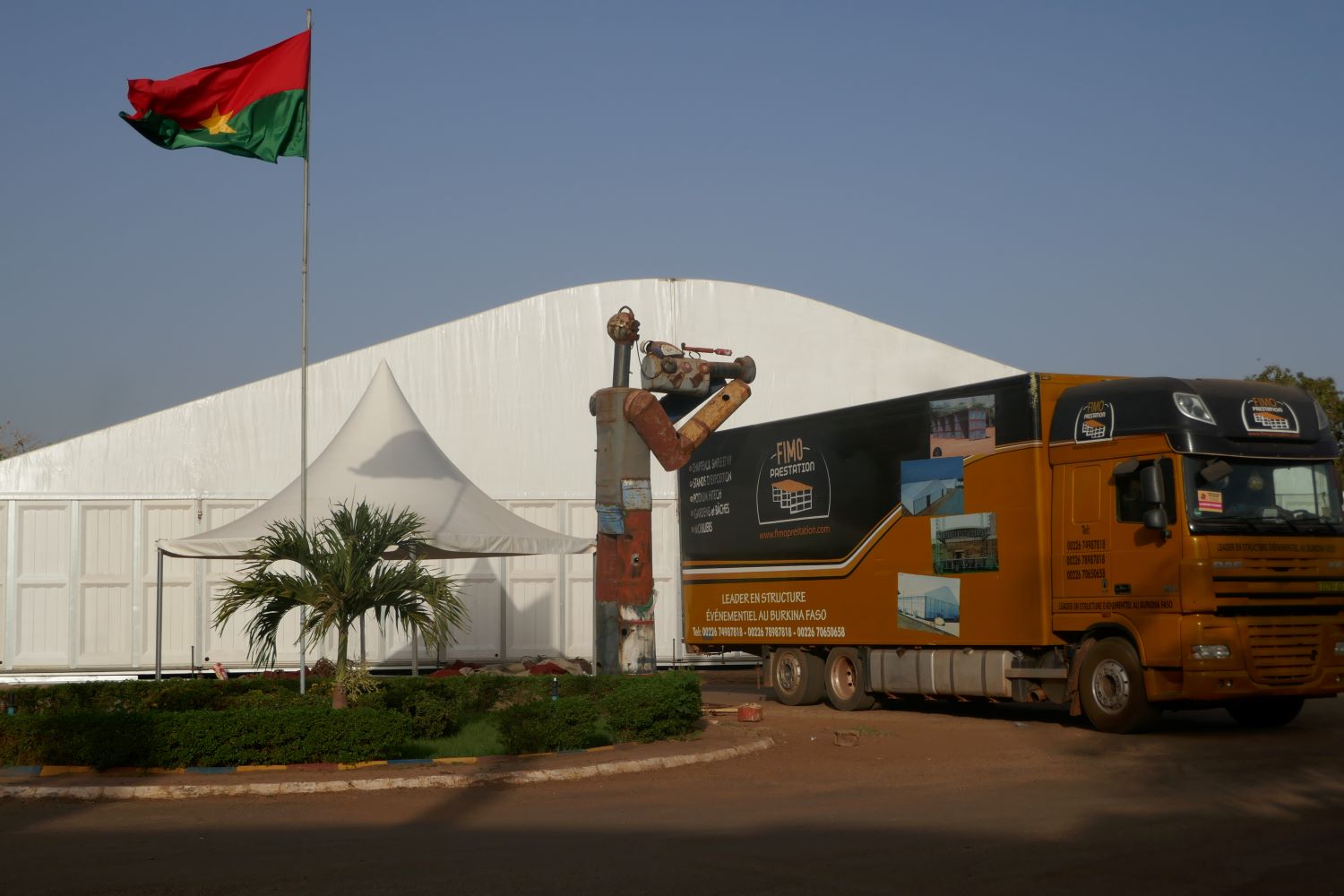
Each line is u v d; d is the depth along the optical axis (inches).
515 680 623.2
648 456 674.2
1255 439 603.5
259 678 726.5
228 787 447.5
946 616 697.6
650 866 325.4
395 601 545.6
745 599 852.6
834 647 792.9
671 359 697.0
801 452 813.2
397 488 730.2
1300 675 594.2
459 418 1093.1
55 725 480.1
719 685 1045.2
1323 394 1533.0
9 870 323.3
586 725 543.5
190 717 480.7
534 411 1107.9
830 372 1154.0
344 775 469.1
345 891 299.1
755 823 390.0
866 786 470.3
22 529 1028.5
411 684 603.5
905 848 348.8
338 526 551.5
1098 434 621.6
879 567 746.2
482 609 1098.1
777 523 828.0
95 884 306.5
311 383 1067.3
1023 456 654.5
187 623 1039.0
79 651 1023.0
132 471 1040.8
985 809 412.5
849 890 299.9
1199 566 574.2
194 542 694.5
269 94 660.1
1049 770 506.0
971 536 684.1
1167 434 589.0
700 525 898.7
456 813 412.2
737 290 1150.3
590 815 406.3
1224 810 403.2
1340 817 388.2
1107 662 614.9
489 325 1109.1
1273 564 591.5
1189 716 710.5
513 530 729.6
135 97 634.2
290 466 1058.1
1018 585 653.9
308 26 670.5
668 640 1141.1
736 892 298.5
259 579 539.8
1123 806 413.4
